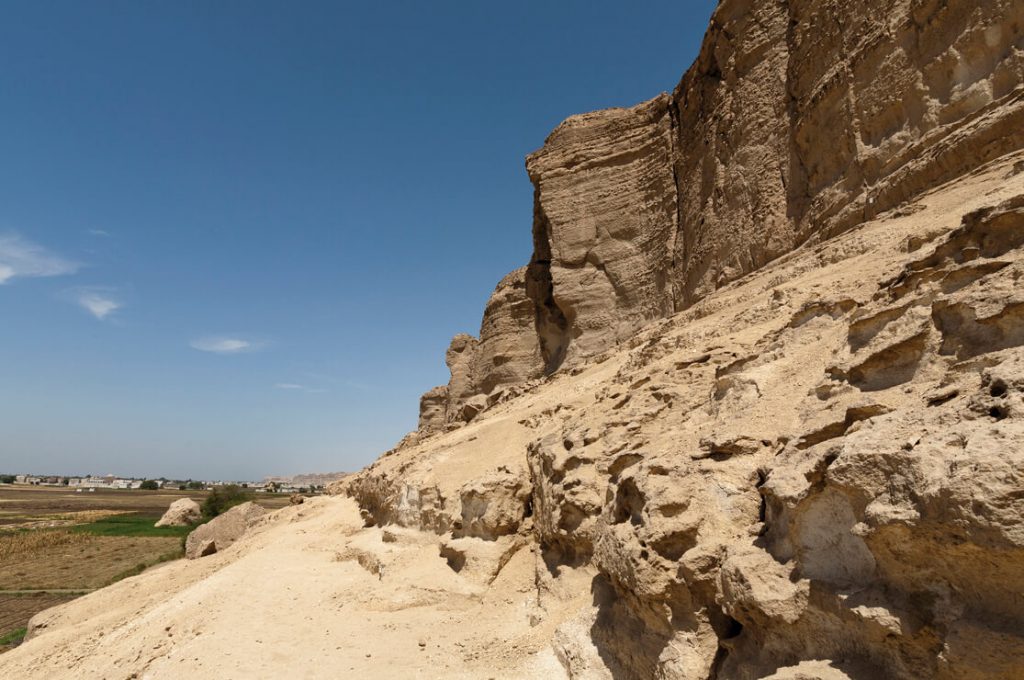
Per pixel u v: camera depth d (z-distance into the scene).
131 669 11.19
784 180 18.28
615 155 29.42
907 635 3.85
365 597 12.75
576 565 9.56
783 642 4.92
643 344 19.33
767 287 15.02
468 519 12.92
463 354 56.91
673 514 6.67
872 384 6.28
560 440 12.27
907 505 3.94
